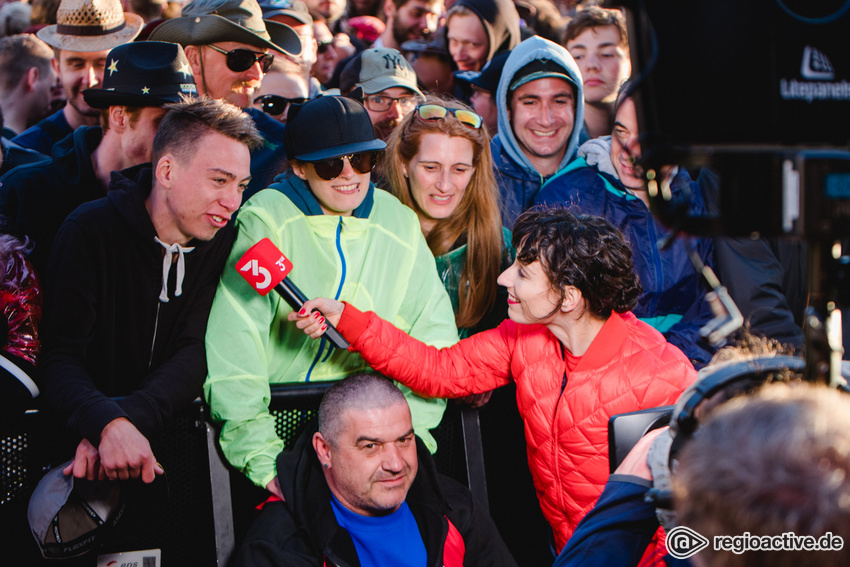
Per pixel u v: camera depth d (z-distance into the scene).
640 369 1.89
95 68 2.94
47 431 1.97
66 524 1.87
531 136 2.74
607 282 1.85
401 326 2.21
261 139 2.00
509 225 2.68
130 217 1.93
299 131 2.04
